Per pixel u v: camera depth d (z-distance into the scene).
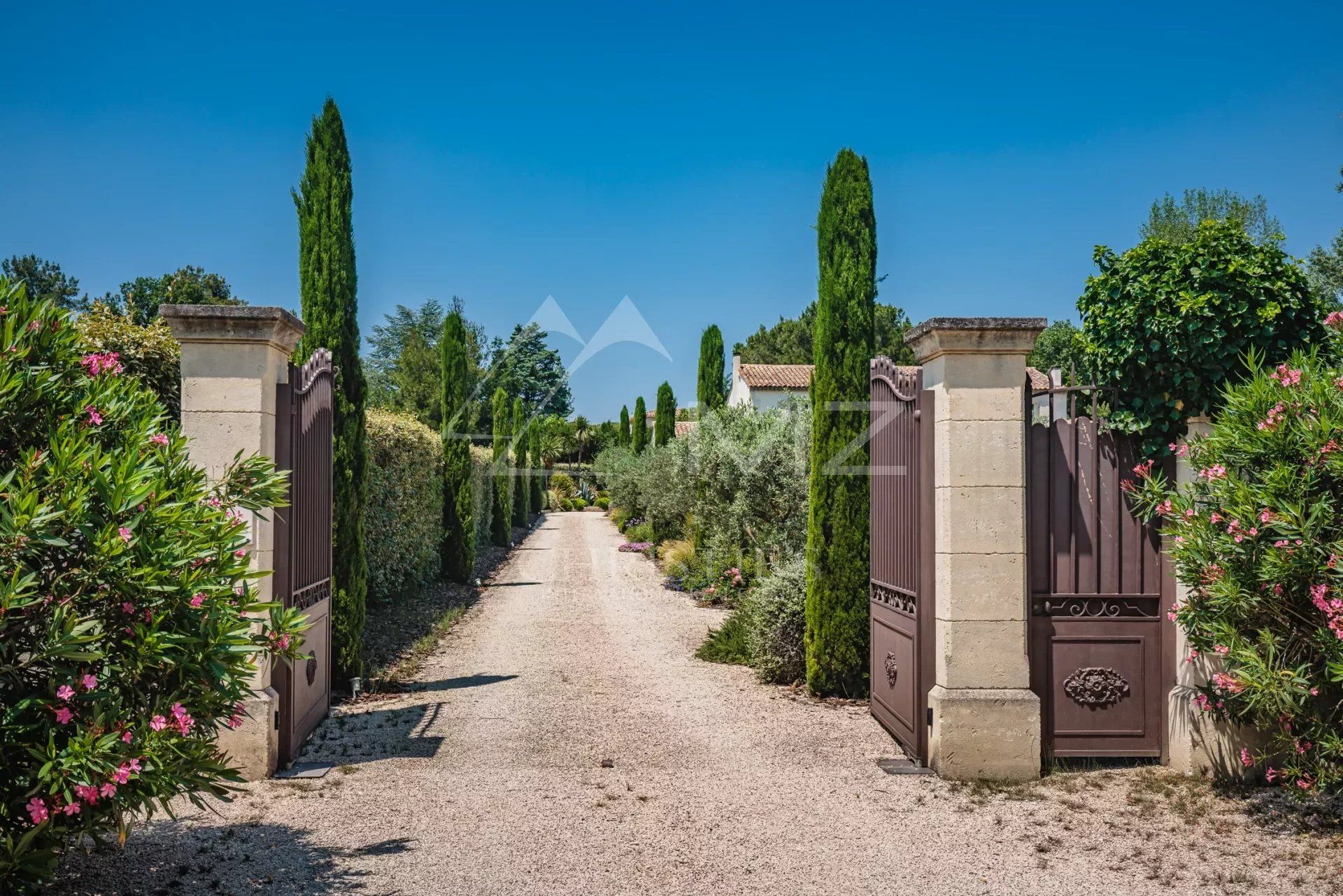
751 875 4.31
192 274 37.44
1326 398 4.82
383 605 13.30
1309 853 4.59
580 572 18.80
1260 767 5.63
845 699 8.07
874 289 8.16
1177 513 5.35
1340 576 4.54
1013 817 5.13
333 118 8.30
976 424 5.89
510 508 24.42
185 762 3.46
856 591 8.03
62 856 4.02
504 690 8.34
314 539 6.82
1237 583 4.87
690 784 5.70
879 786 5.67
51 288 38.88
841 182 8.17
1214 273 5.68
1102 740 6.09
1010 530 5.88
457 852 4.54
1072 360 6.65
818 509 8.11
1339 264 24.66
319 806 5.19
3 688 3.25
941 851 4.63
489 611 13.48
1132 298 5.90
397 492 12.91
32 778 3.22
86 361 4.01
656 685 8.59
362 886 4.11
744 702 7.94
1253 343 5.66
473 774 5.85
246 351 5.70
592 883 4.20
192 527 3.61
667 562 17.62
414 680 8.84
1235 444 5.06
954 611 5.86
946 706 5.82
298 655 4.17
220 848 4.54
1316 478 4.77
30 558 3.35
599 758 6.23
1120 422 6.04
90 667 3.40
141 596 3.36
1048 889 4.17
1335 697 4.96
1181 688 5.96
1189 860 4.50
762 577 10.04
